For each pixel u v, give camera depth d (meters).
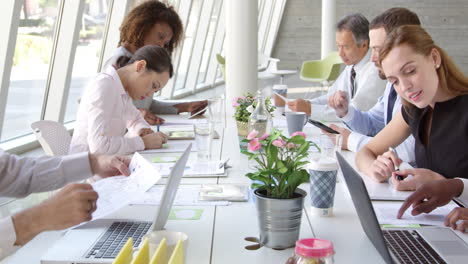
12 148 4.52
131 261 0.89
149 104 3.92
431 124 2.02
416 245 1.35
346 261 1.25
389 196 1.77
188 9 9.08
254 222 1.53
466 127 1.94
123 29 3.34
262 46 16.05
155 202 1.73
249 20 5.62
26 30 4.56
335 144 2.41
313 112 3.60
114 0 6.20
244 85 5.69
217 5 11.65
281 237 1.32
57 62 5.07
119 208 1.55
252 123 2.65
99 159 1.87
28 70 4.75
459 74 1.90
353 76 3.96
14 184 1.77
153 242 1.12
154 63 2.72
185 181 2.03
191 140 2.93
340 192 1.87
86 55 5.93
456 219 1.49
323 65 9.87
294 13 16.72
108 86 2.61
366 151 2.22
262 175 1.33
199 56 10.98
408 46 1.74
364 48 3.77
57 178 1.81
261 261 1.25
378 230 1.21
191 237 1.41
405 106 2.09
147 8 3.32
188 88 11.16
